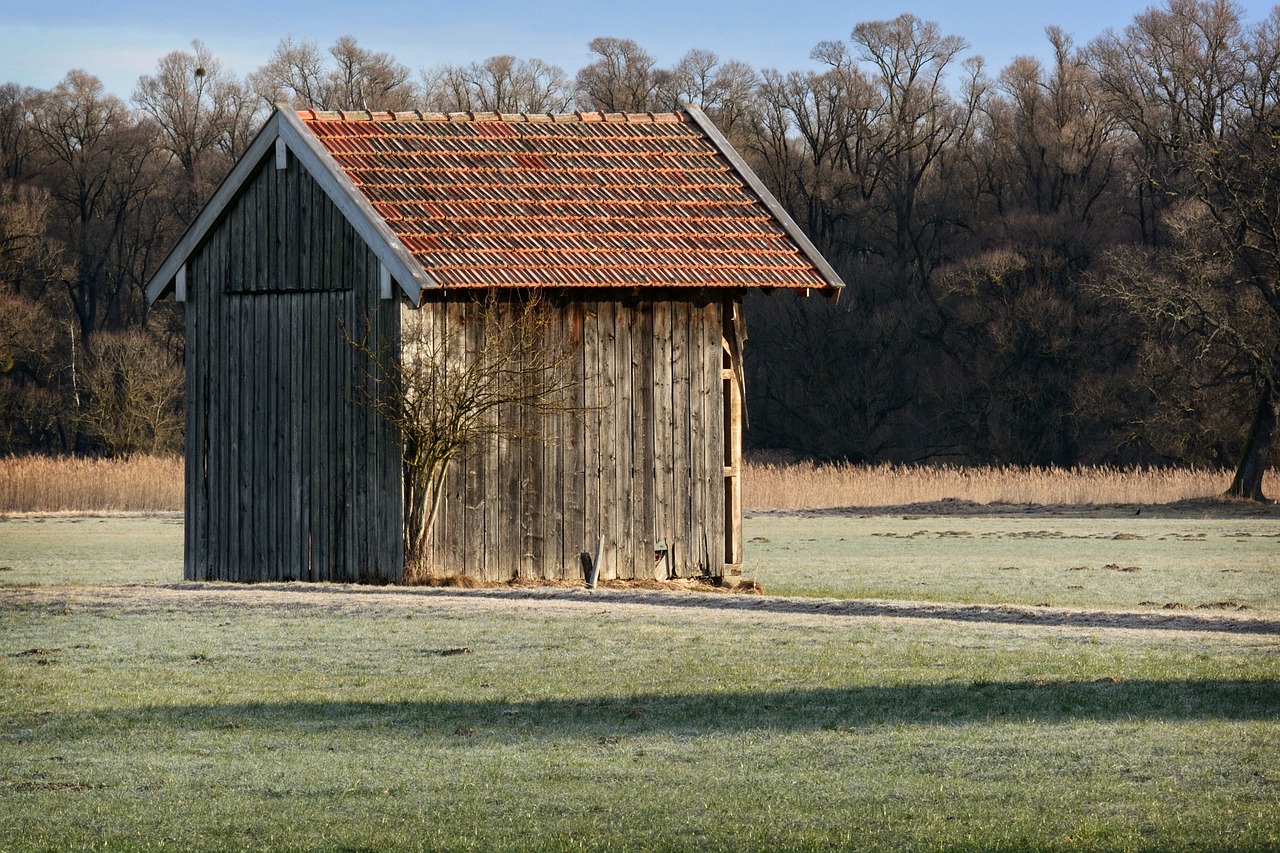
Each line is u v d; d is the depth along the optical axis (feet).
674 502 179.22
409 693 92.32
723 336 183.42
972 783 68.33
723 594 145.48
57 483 389.39
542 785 69.00
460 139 191.21
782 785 68.54
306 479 178.91
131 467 409.69
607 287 175.52
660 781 69.46
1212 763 71.41
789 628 119.24
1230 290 500.74
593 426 176.65
